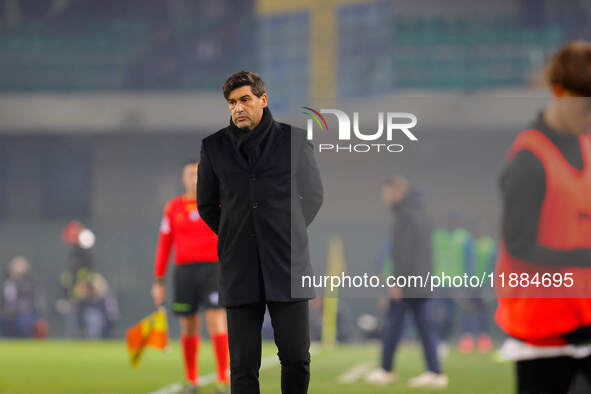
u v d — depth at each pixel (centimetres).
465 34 7650
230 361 1159
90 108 6881
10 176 7388
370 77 6800
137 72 7625
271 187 1136
